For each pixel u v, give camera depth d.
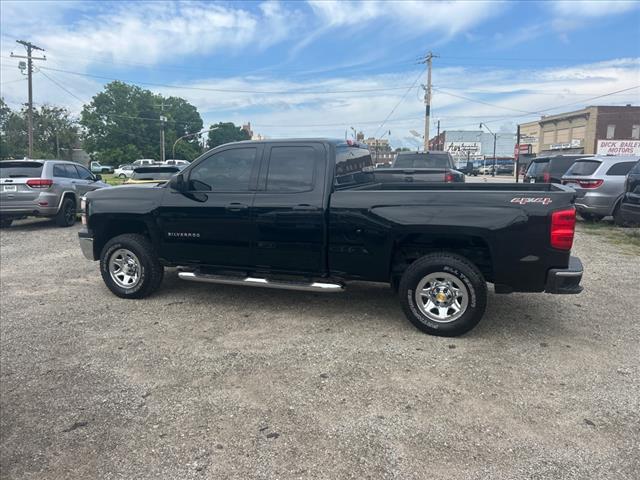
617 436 3.02
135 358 4.19
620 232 10.53
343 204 4.76
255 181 5.17
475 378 3.77
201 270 5.59
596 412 3.28
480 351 4.27
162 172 12.92
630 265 7.46
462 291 4.46
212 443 2.98
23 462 2.85
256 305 5.61
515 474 2.67
